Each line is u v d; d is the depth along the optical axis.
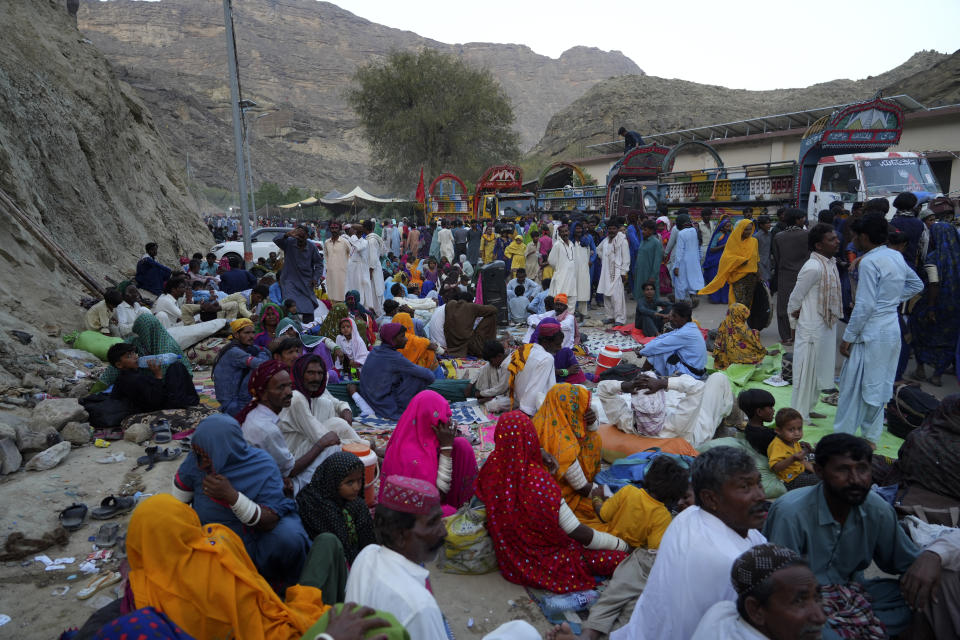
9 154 11.32
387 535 2.36
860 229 5.11
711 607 2.27
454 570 3.96
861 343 5.15
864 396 5.15
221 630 2.60
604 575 3.79
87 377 7.57
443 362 8.49
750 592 2.06
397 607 2.13
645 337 10.30
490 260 18.02
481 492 4.01
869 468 2.75
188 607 2.56
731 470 2.48
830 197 13.38
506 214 25.62
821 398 6.67
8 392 6.52
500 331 11.32
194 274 13.59
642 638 2.60
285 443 4.05
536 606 3.64
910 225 6.98
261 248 18.11
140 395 6.34
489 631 3.41
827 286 5.67
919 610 2.85
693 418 5.46
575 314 12.30
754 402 4.84
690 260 11.98
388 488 2.38
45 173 13.27
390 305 9.37
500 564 3.89
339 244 11.09
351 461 3.56
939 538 2.95
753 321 9.19
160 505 2.59
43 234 10.52
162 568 2.57
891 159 13.14
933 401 5.43
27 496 4.59
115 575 3.79
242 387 5.89
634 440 5.43
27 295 9.24
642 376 5.57
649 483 3.70
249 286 12.03
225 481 3.15
